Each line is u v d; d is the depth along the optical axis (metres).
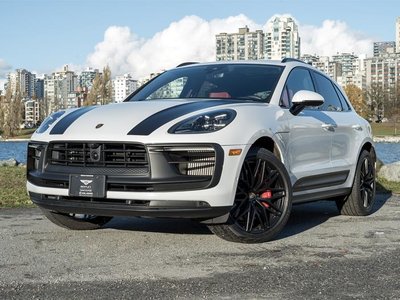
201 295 3.09
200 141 4.10
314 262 3.87
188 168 4.15
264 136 4.50
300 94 4.96
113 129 4.27
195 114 4.34
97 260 3.90
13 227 5.21
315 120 5.36
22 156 37.56
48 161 4.49
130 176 4.12
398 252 4.20
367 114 115.00
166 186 4.06
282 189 4.66
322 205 7.12
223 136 4.16
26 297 3.05
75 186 4.26
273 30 131.75
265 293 3.14
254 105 4.72
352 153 6.06
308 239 4.70
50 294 3.10
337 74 167.25
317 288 3.24
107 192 4.16
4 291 3.16
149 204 4.09
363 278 3.46
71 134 4.36
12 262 3.84
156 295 3.09
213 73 5.49
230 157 4.16
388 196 8.19
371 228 5.30
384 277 3.49
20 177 10.34
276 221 4.60
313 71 5.95
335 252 4.19
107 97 76.56
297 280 3.41
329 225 5.48
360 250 4.27
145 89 5.63
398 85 113.75
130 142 4.13
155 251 4.18
